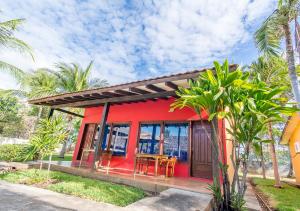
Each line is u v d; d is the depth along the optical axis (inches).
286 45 281.9
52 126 220.2
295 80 261.6
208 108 126.9
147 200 133.0
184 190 160.7
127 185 194.9
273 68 357.1
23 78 361.7
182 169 241.4
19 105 588.1
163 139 269.9
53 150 215.9
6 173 219.3
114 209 115.5
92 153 346.3
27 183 187.0
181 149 254.5
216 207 113.9
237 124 119.3
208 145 234.1
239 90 116.0
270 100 112.6
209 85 128.6
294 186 381.7
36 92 550.0
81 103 308.2
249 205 178.2
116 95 257.1
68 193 154.9
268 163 775.7
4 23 325.1
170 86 200.5
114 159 302.8
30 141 222.2
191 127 252.4
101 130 252.4
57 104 347.9
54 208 113.6
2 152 322.0
